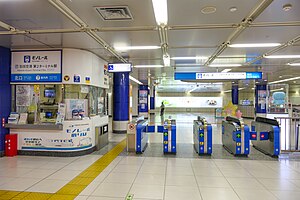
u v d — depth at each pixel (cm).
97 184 398
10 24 422
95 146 674
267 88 1672
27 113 624
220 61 814
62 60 607
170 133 625
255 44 567
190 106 3372
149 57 740
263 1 321
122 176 441
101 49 623
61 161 551
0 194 353
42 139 605
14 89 636
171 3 327
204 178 432
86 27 438
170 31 460
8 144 600
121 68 718
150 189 376
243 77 852
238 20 399
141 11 361
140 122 717
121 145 749
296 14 369
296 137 656
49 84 624
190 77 882
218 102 3328
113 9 352
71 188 379
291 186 394
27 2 327
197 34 481
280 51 645
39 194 353
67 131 596
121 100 1015
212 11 358
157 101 3391
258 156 609
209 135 614
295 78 1395
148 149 689
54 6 340
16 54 621
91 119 651
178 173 461
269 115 1260
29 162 540
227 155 618
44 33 474
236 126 611
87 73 634
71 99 634
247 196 351
